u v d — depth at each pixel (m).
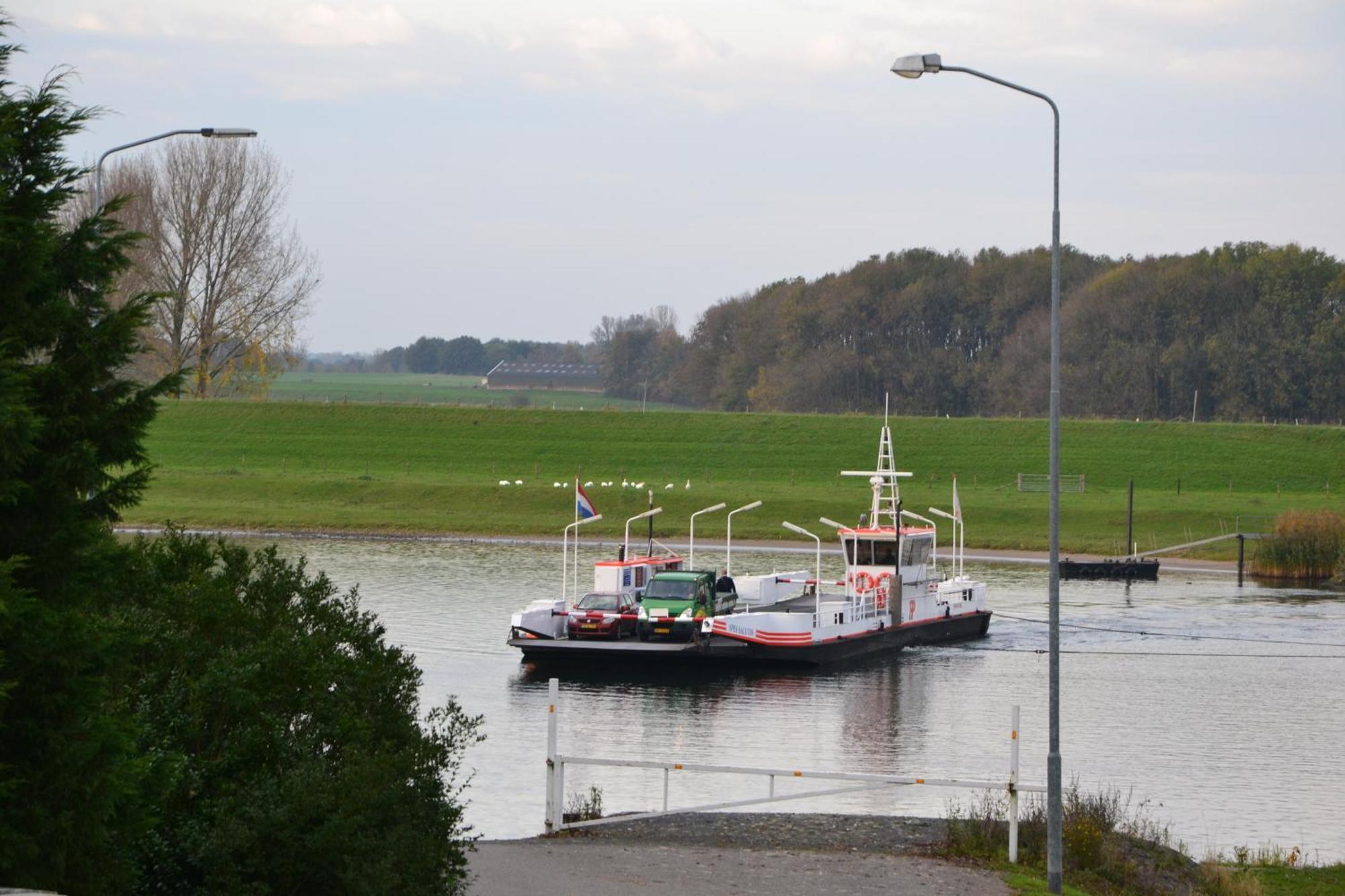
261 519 152.38
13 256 20.69
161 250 176.25
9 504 20.27
